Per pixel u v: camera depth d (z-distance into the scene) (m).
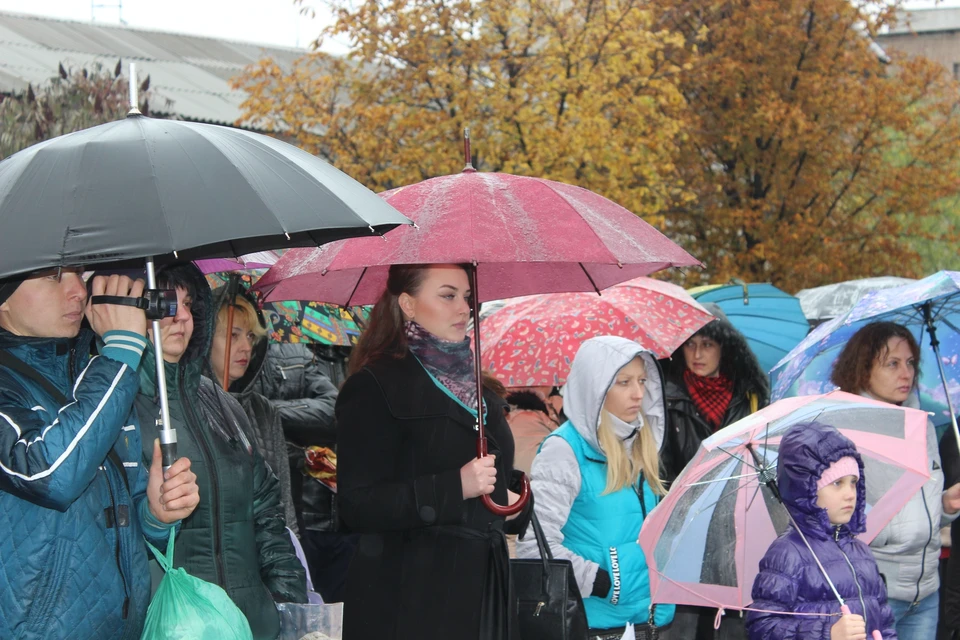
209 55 23.67
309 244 3.40
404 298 3.94
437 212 3.61
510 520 4.18
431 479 3.66
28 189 2.75
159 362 3.13
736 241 21.36
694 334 6.84
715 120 21.22
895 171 21.33
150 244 2.63
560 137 15.09
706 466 4.27
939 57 51.62
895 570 5.13
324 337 6.02
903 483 4.53
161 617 3.08
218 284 5.20
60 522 2.94
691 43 20.80
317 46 15.98
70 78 11.87
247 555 3.59
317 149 16.58
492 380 5.06
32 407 2.96
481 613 3.76
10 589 2.86
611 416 4.91
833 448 4.19
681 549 4.28
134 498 3.24
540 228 3.57
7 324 3.07
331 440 6.19
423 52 15.55
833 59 21.17
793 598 4.18
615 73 15.93
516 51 15.95
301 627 3.71
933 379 6.04
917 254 21.59
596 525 4.82
